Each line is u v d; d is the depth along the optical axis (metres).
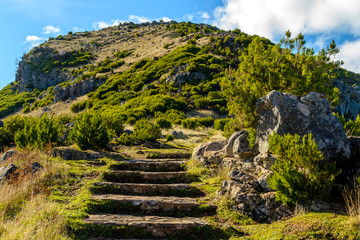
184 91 52.31
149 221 4.51
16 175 5.82
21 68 118.50
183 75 56.72
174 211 5.23
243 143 6.82
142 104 46.56
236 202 5.14
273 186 4.58
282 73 7.07
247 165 6.37
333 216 3.83
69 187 5.99
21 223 3.90
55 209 4.39
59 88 74.62
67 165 7.54
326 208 4.20
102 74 80.06
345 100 50.06
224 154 7.79
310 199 4.42
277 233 3.85
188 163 8.66
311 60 7.27
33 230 3.69
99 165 8.72
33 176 5.95
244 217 4.83
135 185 6.27
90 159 9.60
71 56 113.25
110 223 4.28
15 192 5.07
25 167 6.38
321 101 5.59
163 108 42.72
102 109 50.88
